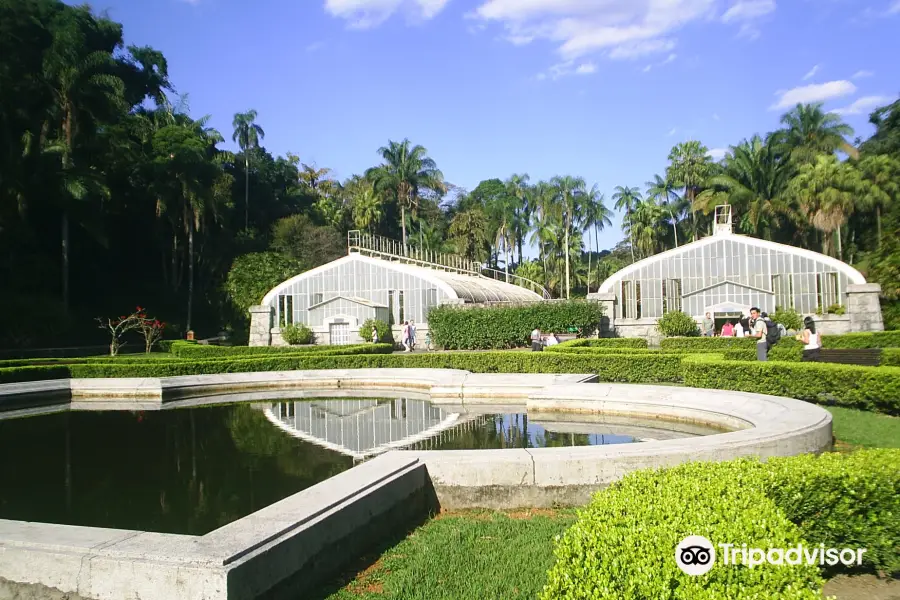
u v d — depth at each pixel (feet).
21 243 124.67
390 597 15.37
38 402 62.18
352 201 240.73
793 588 10.65
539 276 227.20
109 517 24.43
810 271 100.58
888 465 16.21
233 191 206.69
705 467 16.93
